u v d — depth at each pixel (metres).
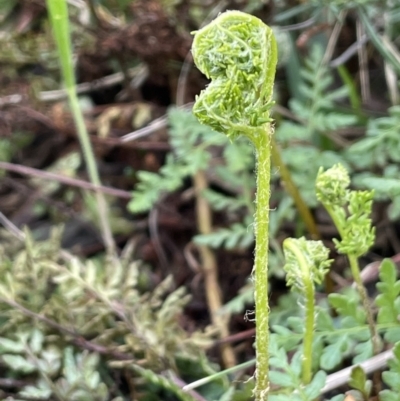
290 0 0.45
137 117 0.48
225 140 0.41
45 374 0.33
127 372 0.34
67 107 0.50
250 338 0.37
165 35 0.46
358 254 0.29
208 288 0.40
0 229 0.43
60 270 0.36
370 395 0.32
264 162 0.27
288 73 0.46
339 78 0.49
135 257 0.45
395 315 0.30
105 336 0.34
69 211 0.46
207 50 0.25
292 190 0.37
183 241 0.46
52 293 0.37
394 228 0.41
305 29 0.46
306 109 0.41
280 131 0.41
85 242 0.46
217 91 0.26
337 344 0.30
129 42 0.46
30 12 0.49
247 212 0.44
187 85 0.49
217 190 0.47
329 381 0.32
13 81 0.49
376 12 0.42
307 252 0.29
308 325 0.29
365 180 0.33
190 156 0.40
